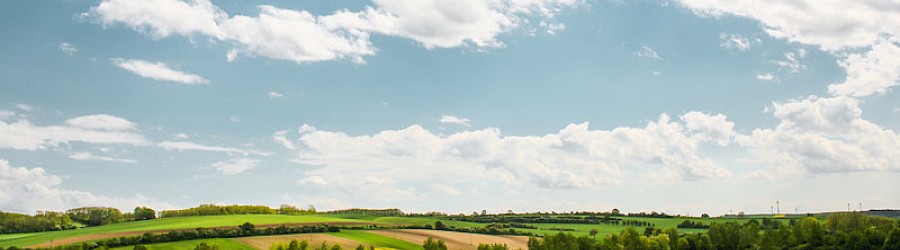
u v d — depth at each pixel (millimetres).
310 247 181125
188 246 178250
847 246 167625
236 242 186500
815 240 176500
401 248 190000
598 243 185375
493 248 177875
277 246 166875
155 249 174000
